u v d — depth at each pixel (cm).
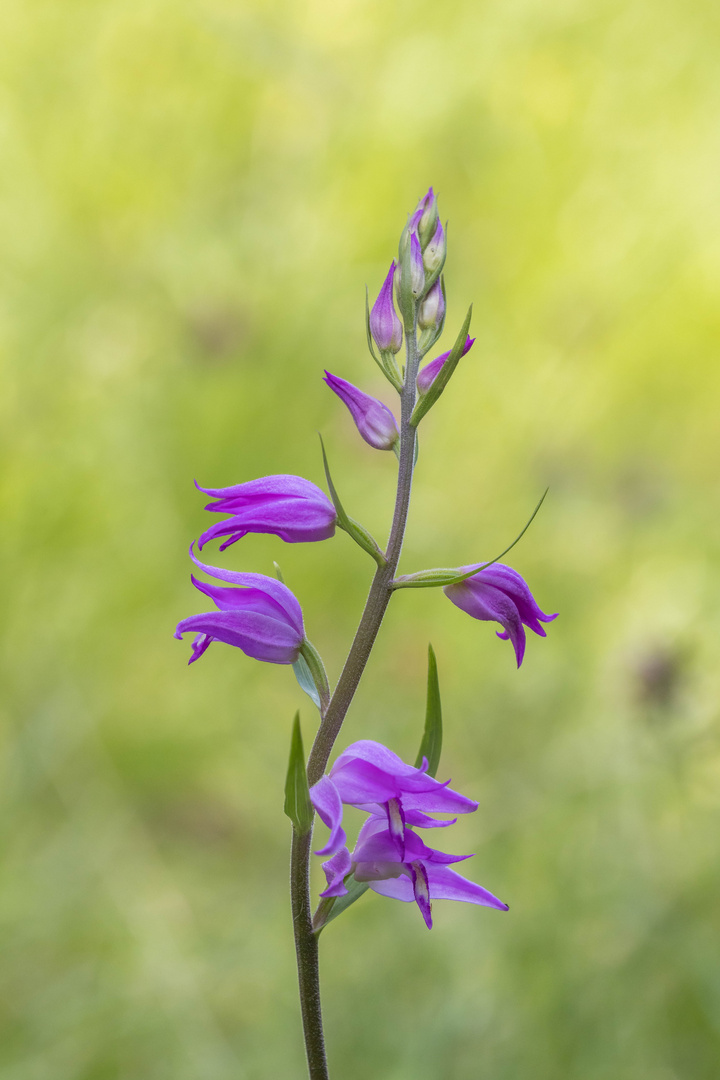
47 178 128
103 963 83
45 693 98
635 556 117
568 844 88
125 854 92
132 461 117
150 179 133
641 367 134
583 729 96
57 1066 77
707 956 77
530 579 120
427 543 121
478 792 95
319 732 61
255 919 89
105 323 125
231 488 62
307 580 118
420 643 114
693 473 132
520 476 128
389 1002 81
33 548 107
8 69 130
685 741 88
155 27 134
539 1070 77
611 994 78
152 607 111
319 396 128
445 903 86
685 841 87
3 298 120
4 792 93
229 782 103
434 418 131
